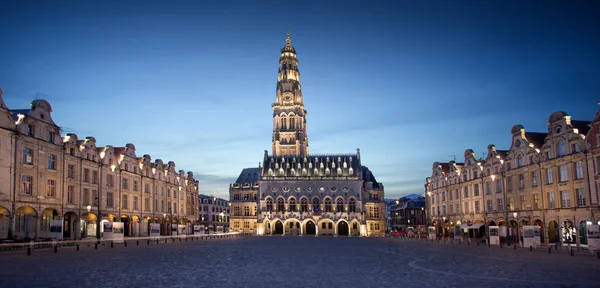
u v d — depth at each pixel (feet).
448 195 354.54
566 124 215.51
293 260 131.34
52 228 187.93
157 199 337.31
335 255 152.66
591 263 119.24
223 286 80.23
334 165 471.21
